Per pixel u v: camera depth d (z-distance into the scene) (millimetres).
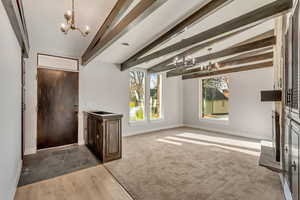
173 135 5648
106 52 4434
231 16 2977
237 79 5676
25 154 3686
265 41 3469
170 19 2982
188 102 7387
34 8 2525
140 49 4344
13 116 2193
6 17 1806
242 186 2340
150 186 2350
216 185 2369
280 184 2387
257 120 5207
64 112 4355
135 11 2295
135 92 6066
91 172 2805
